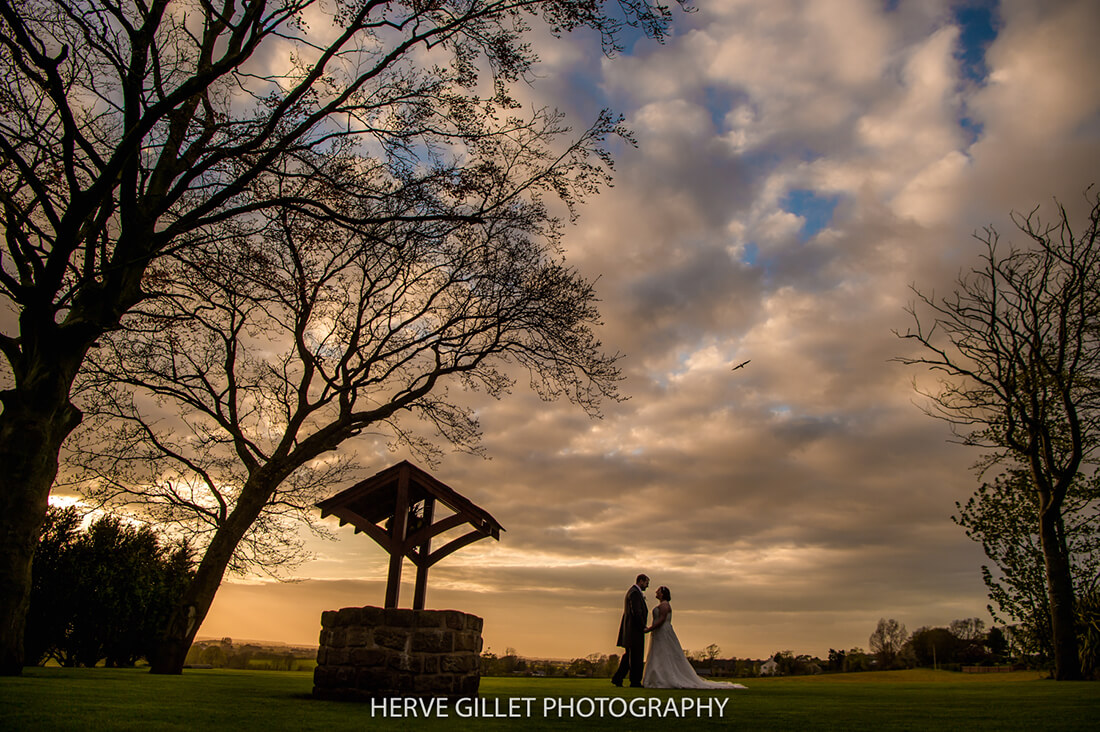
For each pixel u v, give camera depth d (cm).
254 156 1246
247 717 636
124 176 1111
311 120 1231
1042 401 2245
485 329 1819
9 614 990
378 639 898
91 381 1711
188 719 597
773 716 776
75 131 1027
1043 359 2205
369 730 574
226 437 1875
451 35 1279
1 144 1032
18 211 1076
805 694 1195
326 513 1017
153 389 1794
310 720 641
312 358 1917
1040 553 2239
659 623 1372
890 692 1266
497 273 1745
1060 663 1961
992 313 2316
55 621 1589
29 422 1041
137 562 1778
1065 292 2194
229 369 1861
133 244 1158
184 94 1051
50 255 1019
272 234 1381
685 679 1353
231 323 1839
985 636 4916
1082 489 2195
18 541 1006
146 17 1184
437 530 1004
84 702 684
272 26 1190
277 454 1775
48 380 1059
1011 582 2272
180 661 1498
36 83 1084
